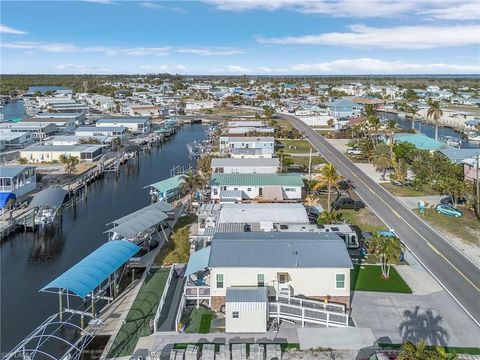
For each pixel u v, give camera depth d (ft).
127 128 534.78
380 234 184.65
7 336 134.10
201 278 156.66
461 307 137.80
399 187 284.41
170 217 232.53
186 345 119.03
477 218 224.12
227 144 406.00
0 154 393.29
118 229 185.26
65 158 363.97
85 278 139.95
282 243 147.23
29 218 234.58
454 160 319.06
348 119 581.53
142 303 146.61
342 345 117.50
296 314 128.67
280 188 249.55
